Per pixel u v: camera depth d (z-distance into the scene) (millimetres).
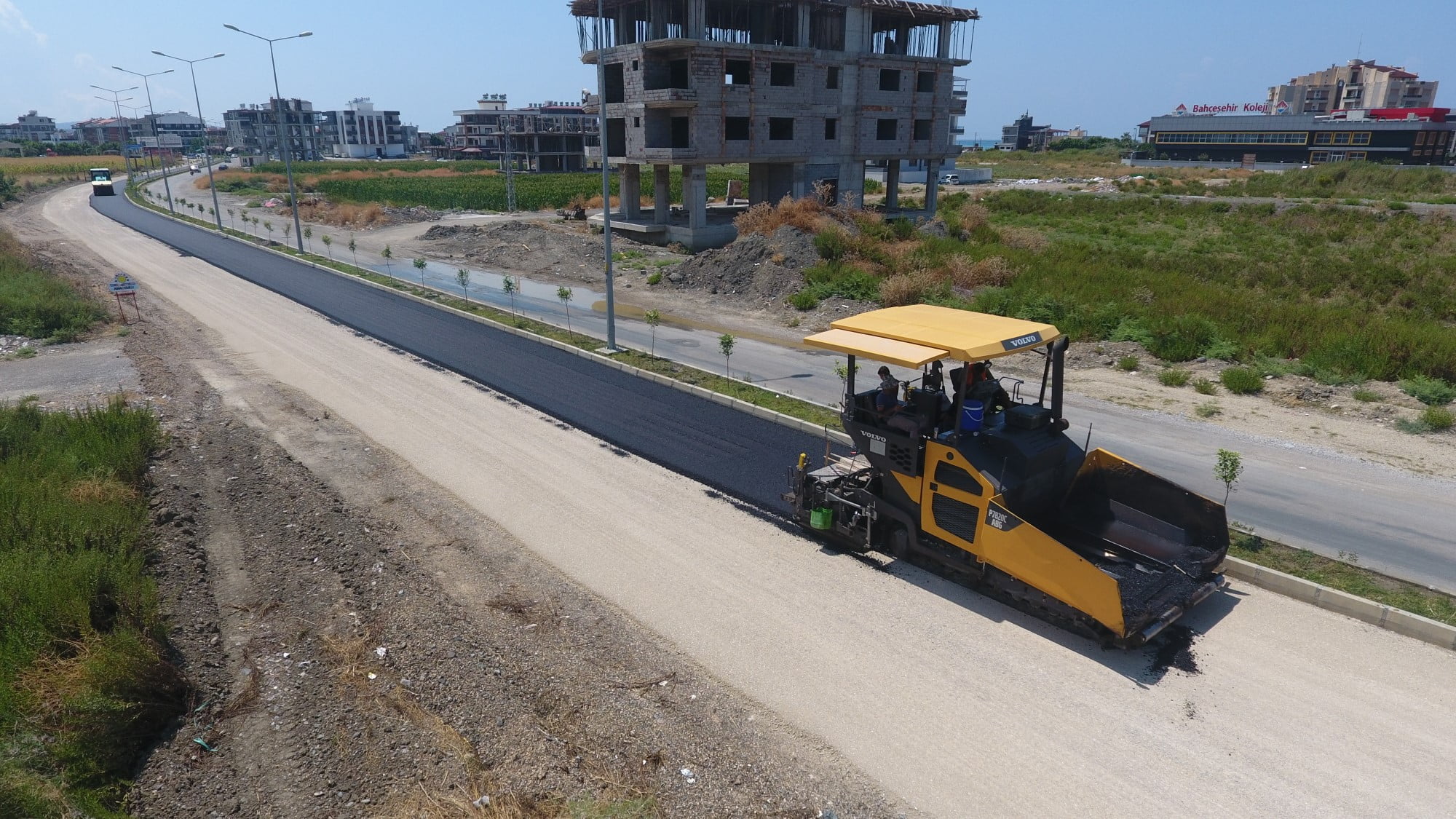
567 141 115812
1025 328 9742
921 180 91938
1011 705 7715
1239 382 17531
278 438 15023
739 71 47375
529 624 9086
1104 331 21969
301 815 6492
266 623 9250
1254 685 7988
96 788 6711
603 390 17984
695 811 6469
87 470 12273
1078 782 6770
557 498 12414
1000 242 37938
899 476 9961
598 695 7871
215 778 6922
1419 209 50844
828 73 46156
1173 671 8219
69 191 79688
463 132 148500
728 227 43156
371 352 21328
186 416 16203
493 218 56719
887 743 7238
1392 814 6387
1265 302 24906
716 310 27438
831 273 28266
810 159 46031
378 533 11297
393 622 9148
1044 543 8508
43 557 8977
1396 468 13453
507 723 7473
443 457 14062
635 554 10672
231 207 63625
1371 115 113000
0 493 10508
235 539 11273
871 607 9391
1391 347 18359
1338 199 59719
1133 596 8625
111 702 7195
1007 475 9195
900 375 19156
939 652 8555
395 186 80188
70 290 27422
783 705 7750
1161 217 53781
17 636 7770
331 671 8320
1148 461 13844
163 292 29719
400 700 7809
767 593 9703
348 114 184125
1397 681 8023
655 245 43094
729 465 13648
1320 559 10352
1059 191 73562
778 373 19359
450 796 6598
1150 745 7176
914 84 50219
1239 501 12250
